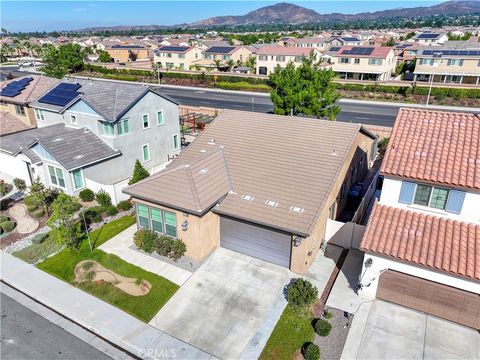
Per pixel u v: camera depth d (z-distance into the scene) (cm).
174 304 1639
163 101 3175
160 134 3238
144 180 2036
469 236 1530
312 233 1781
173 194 1898
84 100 2753
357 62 7325
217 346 1429
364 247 1569
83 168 2616
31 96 3534
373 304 1631
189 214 1841
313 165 2069
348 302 1642
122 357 1401
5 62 12225
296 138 2292
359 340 1445
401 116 1900
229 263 1914
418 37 11881
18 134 3097
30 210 2477
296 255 1792
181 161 2303
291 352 1398
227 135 2452
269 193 1955
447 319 1540
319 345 1424
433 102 5694
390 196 1709
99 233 2194
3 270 1889
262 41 14238
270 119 2498
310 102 3269
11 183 2942
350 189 2594
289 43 11719
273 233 1845
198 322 1544
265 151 2245
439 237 1544
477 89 5578
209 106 5634
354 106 5581
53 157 2527
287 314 1576
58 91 3278
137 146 3023
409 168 1638
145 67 9312
